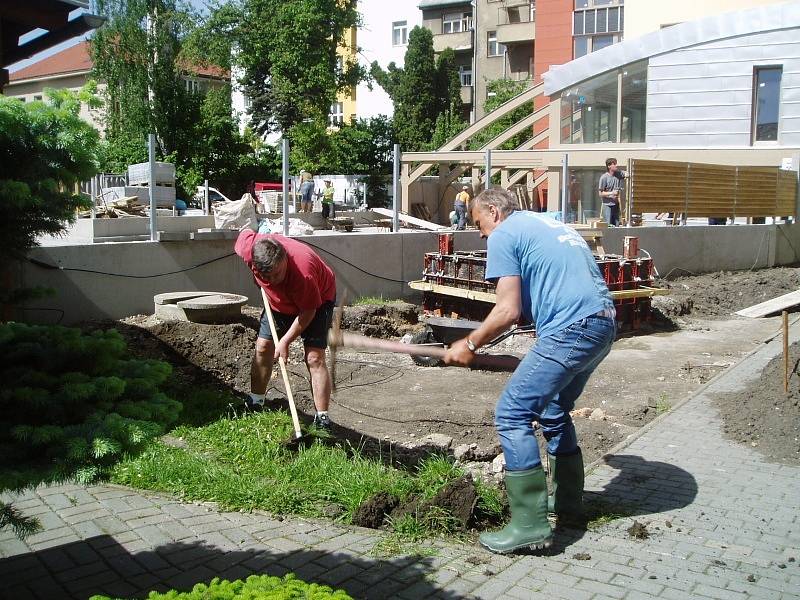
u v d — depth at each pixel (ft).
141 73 108.78
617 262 35.40
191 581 12.14
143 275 30.76
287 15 124.67
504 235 13.60
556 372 13.14
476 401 23.72
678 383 26.48
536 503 13.12
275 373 25.90
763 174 59.41
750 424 20.13
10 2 11.70
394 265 40.98
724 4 80.79
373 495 14.92
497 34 147.13
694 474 17.01
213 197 106.22
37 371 10.27
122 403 10.19
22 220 10.61
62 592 11.79
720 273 53.36
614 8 109.91
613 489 16.16
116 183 54.29
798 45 63.67
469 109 162.61
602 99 70.49
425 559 12.97
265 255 17.21
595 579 12.27
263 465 17.06
